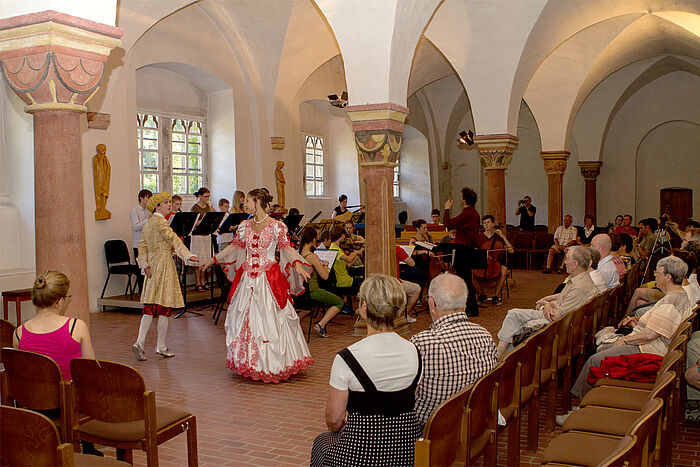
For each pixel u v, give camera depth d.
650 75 18.48
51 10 4.17
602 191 20.41
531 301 10.62
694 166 19.27
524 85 11.92
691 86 18.91
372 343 2.67
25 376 3.13
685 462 3.89
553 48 11.72
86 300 4.61
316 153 16.64
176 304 6.59
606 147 20.25
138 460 3.98
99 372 3.00
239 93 12.84
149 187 11.72
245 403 5.11
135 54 10.37
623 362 4.26
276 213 9.52
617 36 13.39
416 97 20.34
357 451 2.60
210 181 13.03
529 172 21.75
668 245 10.00
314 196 16.50
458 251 8.96
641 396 3.82
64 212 4.46
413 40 7.66
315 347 7.11
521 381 3.75
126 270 9.38
